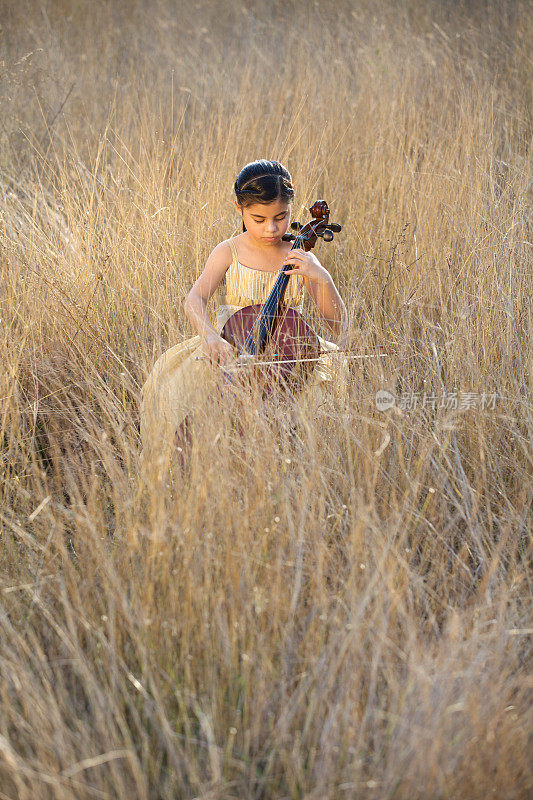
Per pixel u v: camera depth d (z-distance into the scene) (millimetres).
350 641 2461
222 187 5547
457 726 2277
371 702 2332
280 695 2457
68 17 9703
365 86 7625
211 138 6367
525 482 3273
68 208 5156
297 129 6539
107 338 4320
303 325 3518
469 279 4465
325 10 10078
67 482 3430
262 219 3566
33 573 2988
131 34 9641
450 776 2182
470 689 2322
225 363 3449
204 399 3273
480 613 2678
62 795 2062
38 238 4914
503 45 8555
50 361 4160
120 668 2553
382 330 4332
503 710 2330
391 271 4852
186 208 5402
